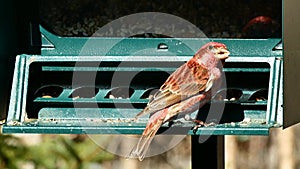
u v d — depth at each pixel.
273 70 10.30
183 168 15.29
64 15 10.80
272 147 15.46
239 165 15.45
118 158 14.98
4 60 10.52
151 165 15.24
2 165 14.41
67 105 10.46
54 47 10.80
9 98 10.69
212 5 10.77
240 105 10.33
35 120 10.30
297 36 10.13
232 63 10.55
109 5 10.80
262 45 10.73
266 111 10.21
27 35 10.83
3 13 10.50
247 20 10.77
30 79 10.60
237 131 9.73
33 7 10.81
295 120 10.07
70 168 14.53
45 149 14.50
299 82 10.23
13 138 14.45
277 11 10.74
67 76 10.70
